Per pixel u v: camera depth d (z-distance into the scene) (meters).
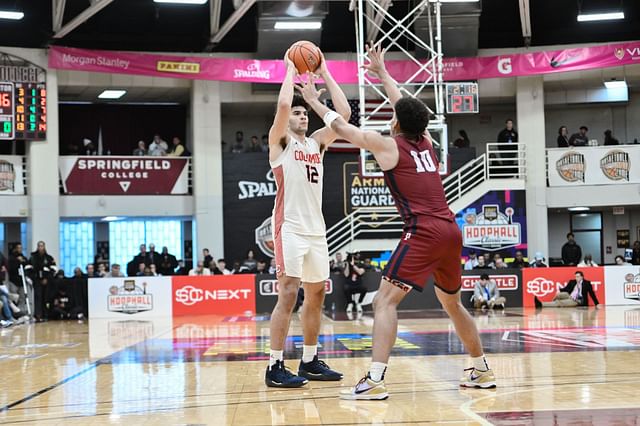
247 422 4.60
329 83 6.55
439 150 20.02
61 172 23.16
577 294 19.56
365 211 23.83
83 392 6.17
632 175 23.78
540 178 24.17
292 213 6.16
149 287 19.55
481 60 23.66
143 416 4.94
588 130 27.38
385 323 5.41
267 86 24.44
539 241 24.02
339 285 20.17
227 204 24.27
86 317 19.73
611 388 5.61
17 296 19.00
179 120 26.95
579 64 23.38
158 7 23.70
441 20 22.83
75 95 24.81
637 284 19.83
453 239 5.51
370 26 23.39
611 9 24.78
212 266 20.77
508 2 24.84
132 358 8.93
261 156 24.42
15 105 22.28
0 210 22.42
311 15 22.09
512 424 4.30
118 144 26.50
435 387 5.87
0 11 19.81
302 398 5.49
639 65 24.38
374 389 5.32
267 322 15.75
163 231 26.25
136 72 22.77
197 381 6.62
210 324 15.57
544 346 9.01
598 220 27.23
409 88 23.55
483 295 19.39
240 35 25.55
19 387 6.65
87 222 25.77
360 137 5.64
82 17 20.62
